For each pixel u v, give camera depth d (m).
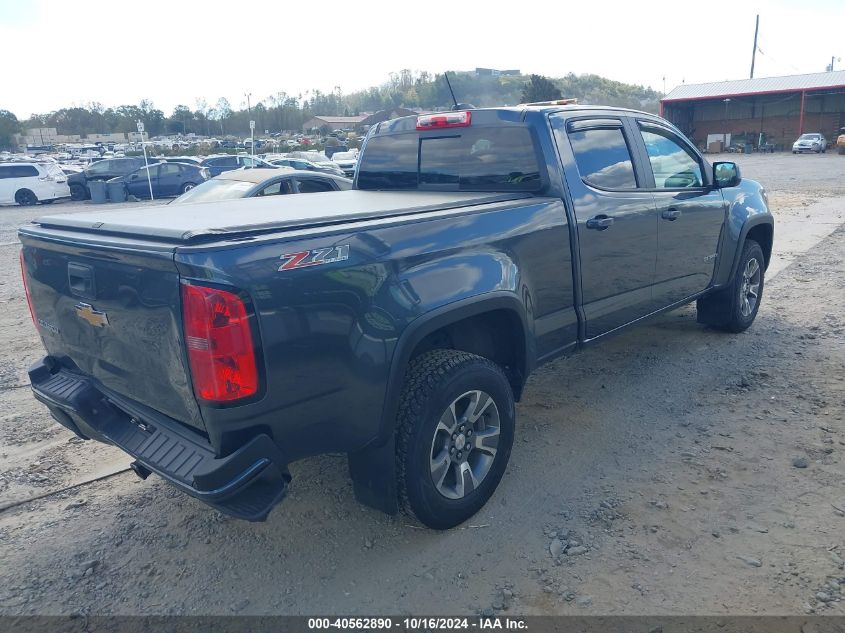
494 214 3.51
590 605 2.86
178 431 2.88
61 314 3.26
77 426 3.44
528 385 5.22
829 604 2.79
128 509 3.76
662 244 4.78
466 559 3.20
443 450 3.31
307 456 2.87
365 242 2.89
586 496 3.66
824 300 7.17
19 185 25.03
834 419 4.38
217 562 3.27
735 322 6.00
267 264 2.56
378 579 3.09
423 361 3.26
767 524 3.33
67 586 3.13
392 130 4.81
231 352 2.48
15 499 3.87
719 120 57.34
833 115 52.00
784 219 13.32
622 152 4.52
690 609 2.80
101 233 2.97
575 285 4.06
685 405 4.73
